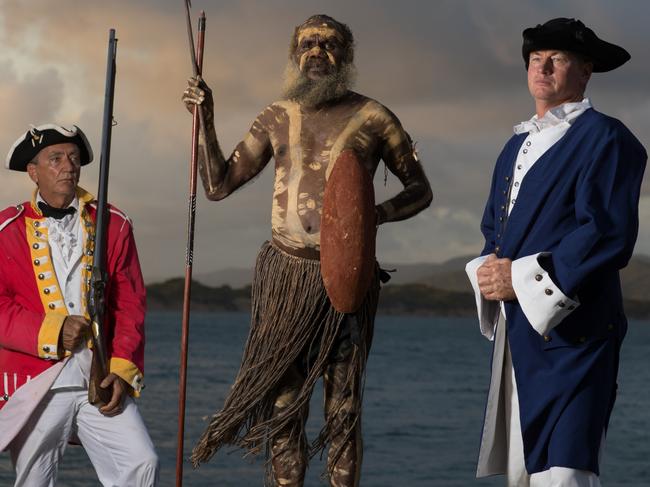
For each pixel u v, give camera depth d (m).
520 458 4.33
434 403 46.78
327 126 4.74
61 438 4.70
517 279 4.11
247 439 4.73
